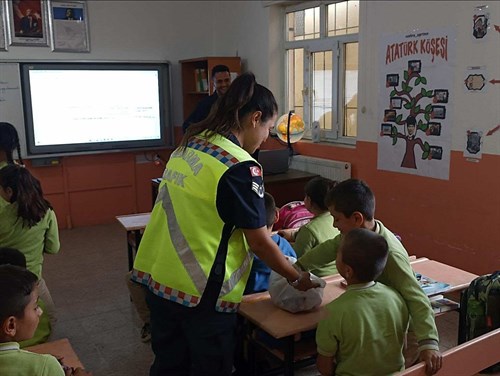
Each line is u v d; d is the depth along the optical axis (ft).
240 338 7.56
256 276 7.57
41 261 9.01
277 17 18.25
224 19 20.56
